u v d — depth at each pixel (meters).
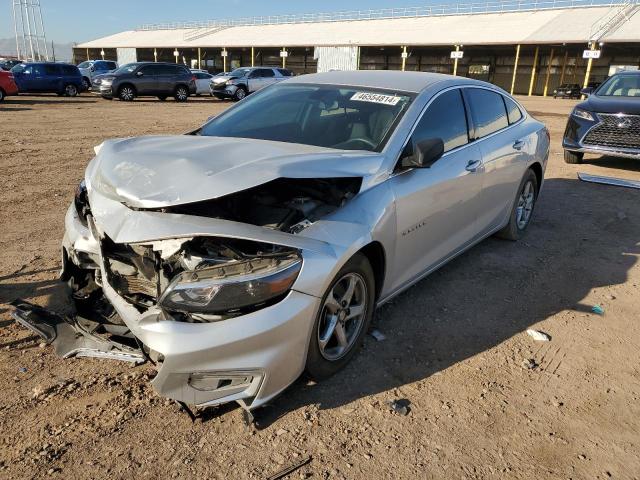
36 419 2.70
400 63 57.62
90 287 3.38
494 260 5.04
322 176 2.88
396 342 3.55
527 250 5.34
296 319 2.65
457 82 4.37
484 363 3.36
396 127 3.57
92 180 3.07
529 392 3.10
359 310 3.20
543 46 44.38
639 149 8.77
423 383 3.14
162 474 2.41
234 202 2.94
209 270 2.53
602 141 9.11
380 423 2.79
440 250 4.07
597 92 10.08
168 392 2.51
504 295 4.32
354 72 4.54
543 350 3.54
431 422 2.82
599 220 6.44
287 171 2.77
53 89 24.83
